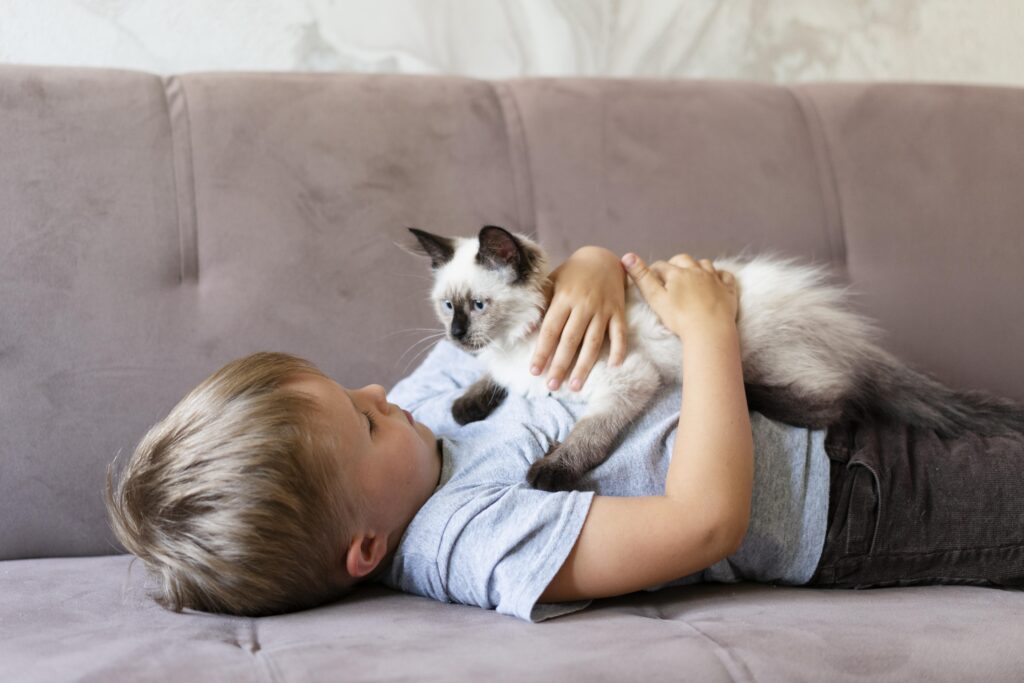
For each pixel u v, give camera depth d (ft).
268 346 5.17
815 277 5.31
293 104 5.54
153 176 5.22
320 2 6.64
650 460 4.04
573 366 4.31
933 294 5.81
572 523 3.53
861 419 4.48
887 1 7.52
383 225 5.44
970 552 4.02
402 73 6.17
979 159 6.07
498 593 3.52
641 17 7.17
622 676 2.88
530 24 7.00
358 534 3.64
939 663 3.08
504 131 5.76
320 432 3.56
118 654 2.96
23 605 3.68
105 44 6.33
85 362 4.94
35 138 5.10
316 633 3.21
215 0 6.48
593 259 4.63
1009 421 4.53
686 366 4.07
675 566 3.56
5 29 6.15
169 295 5.14
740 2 7.30
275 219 5.32
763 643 3.12
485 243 4.53
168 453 3.58
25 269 4.94
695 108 6.01
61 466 4.85
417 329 5.39
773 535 4.03
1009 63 7.72
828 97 6.24
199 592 3.51
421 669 2.85
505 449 4.07
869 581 4.11
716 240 5.74
